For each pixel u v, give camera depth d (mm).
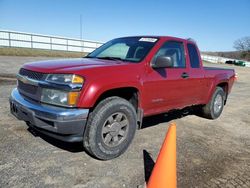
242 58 104688
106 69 3773
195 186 3307
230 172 3785
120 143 3928
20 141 4176
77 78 3438
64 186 3082
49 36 31562
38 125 3541
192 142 4902
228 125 6352
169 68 4871
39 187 3016
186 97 5430
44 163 3564
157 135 5098
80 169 3500
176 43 5199
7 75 11016
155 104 4602
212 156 4316
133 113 4004
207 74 6031
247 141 5258
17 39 29219
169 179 2965
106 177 3359
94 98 3498
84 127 3531
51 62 4086
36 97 3645
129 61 4430
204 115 6719
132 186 3195
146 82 4258
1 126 4738
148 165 3771
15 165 3439
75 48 34125
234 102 9789
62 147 4105
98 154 3689
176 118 6543
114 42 5395
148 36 5098
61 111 3354
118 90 3996
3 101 6535
